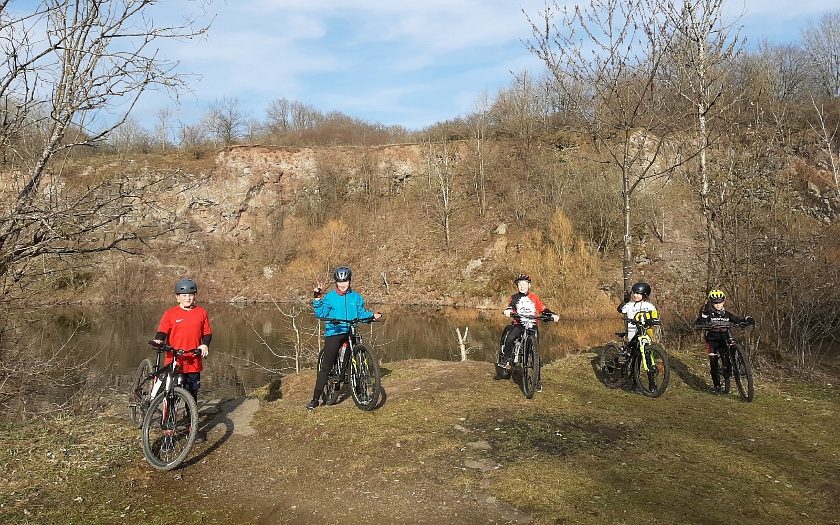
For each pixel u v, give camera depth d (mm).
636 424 6512
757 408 7375
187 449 5285
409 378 8664
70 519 4254
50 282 8969
